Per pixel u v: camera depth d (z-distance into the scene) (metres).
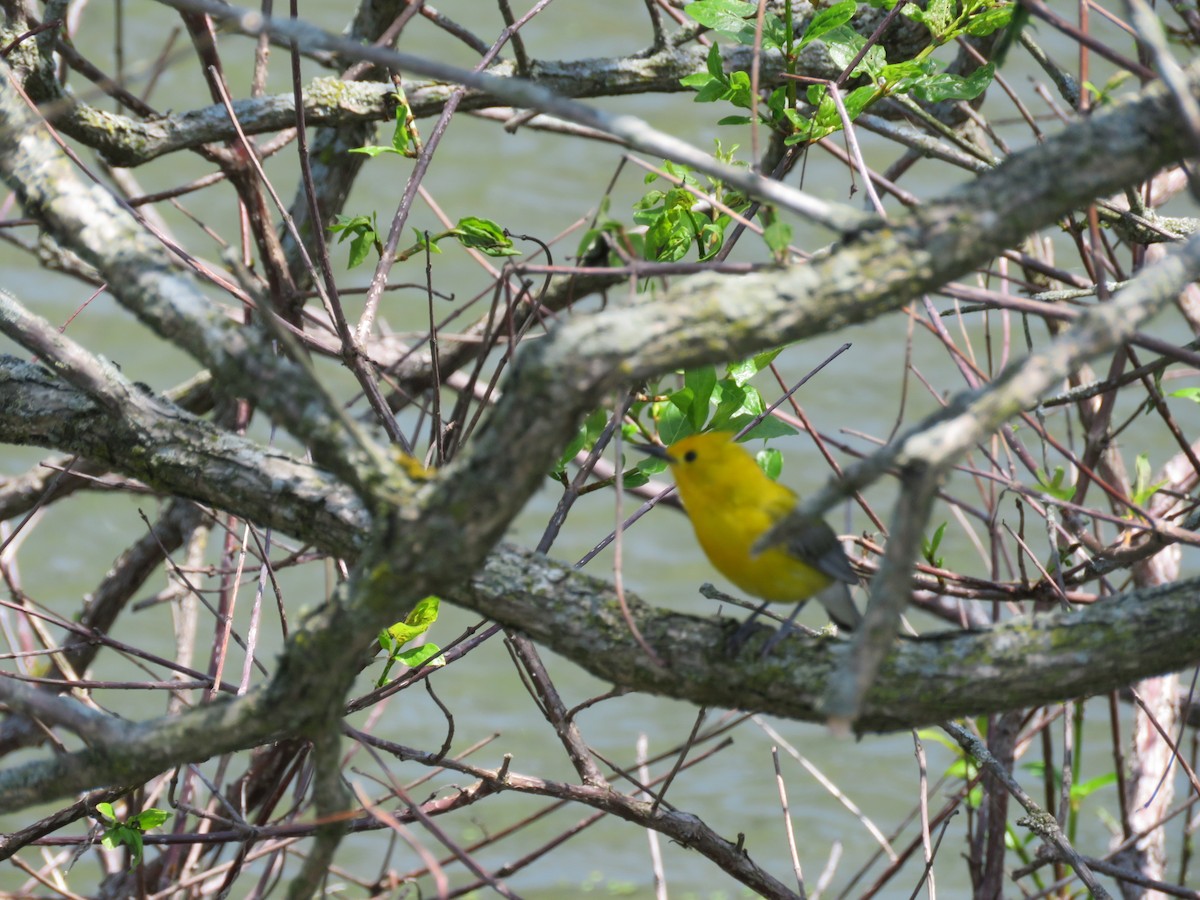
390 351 14.49
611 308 5.27
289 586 20.30
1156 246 11.90
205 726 5.69
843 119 7.85
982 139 13.34
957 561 19.33
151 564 13.18
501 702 19.06
